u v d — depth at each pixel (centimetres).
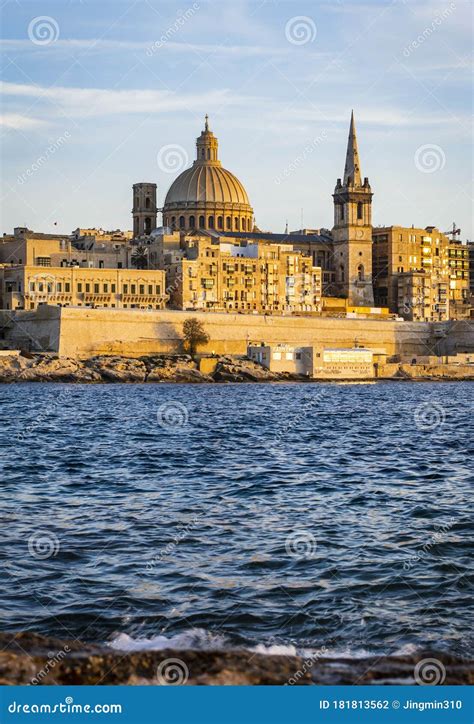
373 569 4219
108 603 3700
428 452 8794
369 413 14038
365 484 6669
